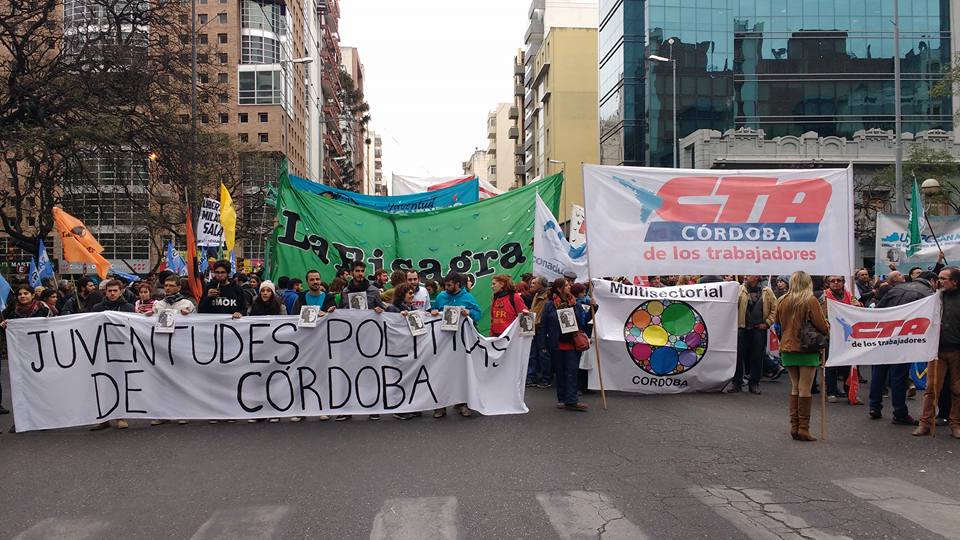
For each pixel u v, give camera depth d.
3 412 9.81
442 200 15.70
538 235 12.22
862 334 7.92
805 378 7.62
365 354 9.02
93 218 25.14
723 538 4.69
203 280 16.03
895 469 6.48
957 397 7.90
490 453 7.01
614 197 9.90
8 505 5.51
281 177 13.15
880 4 54.94
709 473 6.29
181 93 20.05
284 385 8.91
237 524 5.00
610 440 7.60
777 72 55.62
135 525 5.02
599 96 64.31
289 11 78.19
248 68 74.81
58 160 21.02
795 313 7.58
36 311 11.07
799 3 55.53
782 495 5.64
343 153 112.75
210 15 74.56
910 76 54.91
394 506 5.34
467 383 9.05
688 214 9.88
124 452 7.21
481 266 13.40
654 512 5.20
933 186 20.72
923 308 7.96
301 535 4.77
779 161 49.06
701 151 49.50
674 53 55.84
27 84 18.27
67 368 8.52
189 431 8.27
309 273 9.97
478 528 4.88
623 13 56.78
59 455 7.11
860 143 48.94
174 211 35.91
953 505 5.39
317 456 6.94
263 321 8.90
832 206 9.85
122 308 9.30
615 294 10.94
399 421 8.81
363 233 13.23
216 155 26.95
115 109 19.08
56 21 19.31
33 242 24.50
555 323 9.55
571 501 5.46
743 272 9.82
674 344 10.91
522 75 101.12
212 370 8.80
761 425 8.46
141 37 19.62
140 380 8.69
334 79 104.44
